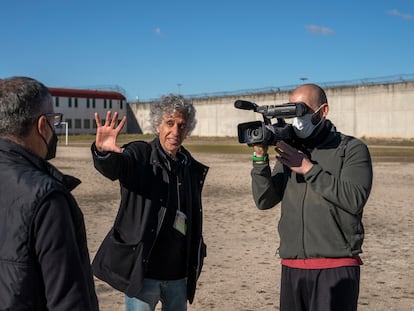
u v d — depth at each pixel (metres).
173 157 3.76
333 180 3.31
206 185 18.39
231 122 75.69
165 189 3.62
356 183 3.32
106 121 3.37
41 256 2.11
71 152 37.50
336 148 3.48
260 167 3.65
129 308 3.67
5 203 2.16
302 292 3.53
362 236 3.47
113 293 6.35
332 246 3.39
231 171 23.52
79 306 2.13
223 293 6.39
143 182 3.58
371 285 6.75
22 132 2.32
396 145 49.34
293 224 3.53
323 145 3.53
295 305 3.59
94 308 2.38
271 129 3.42
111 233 3.66
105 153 3.33
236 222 11.34
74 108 86.00
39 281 2.13
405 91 57.31
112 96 89.94
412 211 12.77
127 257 3.52
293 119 3.51
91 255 8.05
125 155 3.54
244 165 27.00
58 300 2.10
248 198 15.14
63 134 83.94
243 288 6.60
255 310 5.78
